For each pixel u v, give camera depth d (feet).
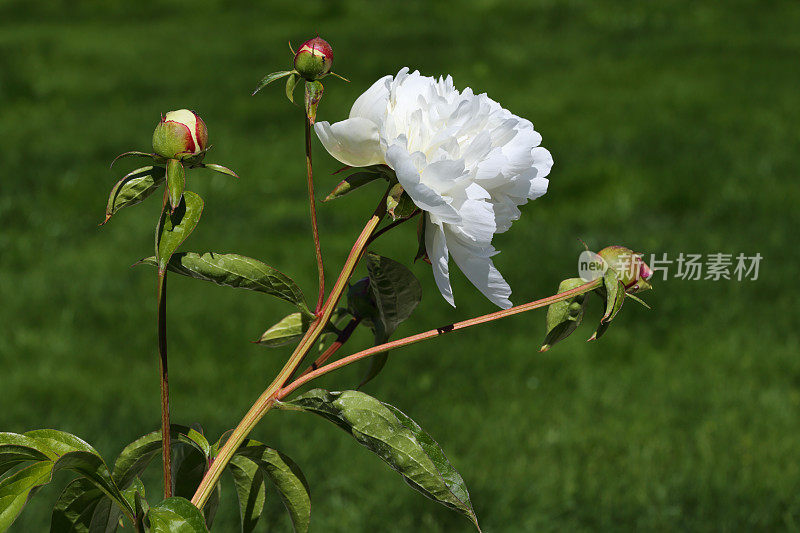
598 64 37.01
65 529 3.37
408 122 3.07
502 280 3.04
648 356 15.35
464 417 13.43
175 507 2.81
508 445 12.58
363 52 40.09
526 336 16.07
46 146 26.71
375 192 23.44
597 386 14.35
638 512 11.15
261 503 3.72
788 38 40.01
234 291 17.89
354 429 3.01
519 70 36.68
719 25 43.34
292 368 3.09
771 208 21.04
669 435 12.89
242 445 3.43
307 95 3.20
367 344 15.38
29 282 17.97
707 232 19.80
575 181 22.97
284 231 20.66
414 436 3.00
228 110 31.22
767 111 28.81
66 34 44.39
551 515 11.09
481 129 3.05
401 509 11.22
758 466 11.97
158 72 36.70
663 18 45.06
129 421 12.91
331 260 18.90
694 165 23.80
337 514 11.10
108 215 3.08
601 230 20.33
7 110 31.14
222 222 21.16
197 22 47.93
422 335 3.10
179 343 15.69
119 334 15.97
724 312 16.46
